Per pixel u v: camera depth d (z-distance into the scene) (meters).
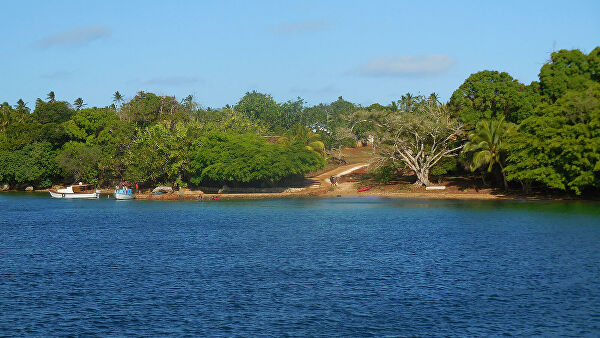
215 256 50.44
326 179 132.25
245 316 32.03
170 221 79.12
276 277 41.62
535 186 107.31
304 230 67.69
